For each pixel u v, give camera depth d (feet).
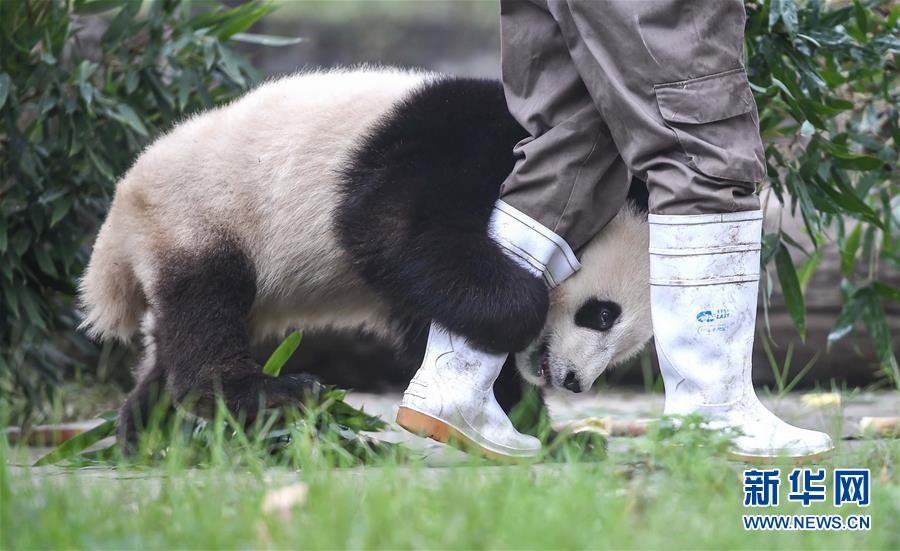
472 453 19.02
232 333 22.31
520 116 19.44
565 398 31.68
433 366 19.85
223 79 32.12
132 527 13.43
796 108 23.36
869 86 27.02
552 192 19.29
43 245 30.19
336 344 37.40
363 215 20.85
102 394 35.86
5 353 31.22
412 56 63.77
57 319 32.42
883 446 19.25
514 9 19.33
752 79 24.21
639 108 17.83
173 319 22.34
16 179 29.45
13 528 13.34
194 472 18.02
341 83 23.08
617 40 17.79
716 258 18.10
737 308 18.30
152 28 30.09
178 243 22.49
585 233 19.90
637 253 21.03
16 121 29.89
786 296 25.99
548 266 20.03
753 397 18.74
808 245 34.40
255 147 22.65
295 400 21.22
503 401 22.80
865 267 34.76
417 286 19.89
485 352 19.77
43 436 28.76
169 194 22.77
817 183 24.99
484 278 19.43
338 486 14.75
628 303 21.29
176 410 22.99
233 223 22.52
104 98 30.01
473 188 20.36
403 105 21.85
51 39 29.43
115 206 23.52
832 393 32.09
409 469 16.89
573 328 21.30
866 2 24.93
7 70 29.19
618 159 19.65
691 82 17.63
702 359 18.37
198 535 12.76
